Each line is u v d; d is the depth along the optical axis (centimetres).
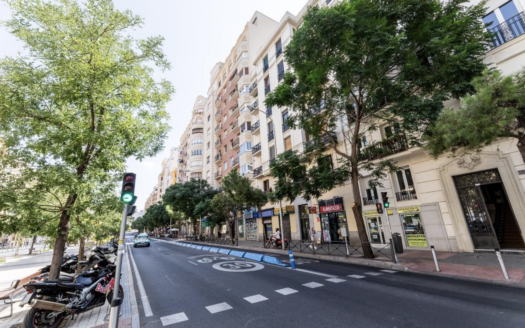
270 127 2341
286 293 560
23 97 492
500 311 404
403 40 840
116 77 569
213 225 2923
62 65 498
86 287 496
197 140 4756
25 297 438
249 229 2625
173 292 627
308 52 926
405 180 1247
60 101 514
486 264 744
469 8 859
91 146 600
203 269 941
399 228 1230
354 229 1475
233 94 3388
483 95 546
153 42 644
